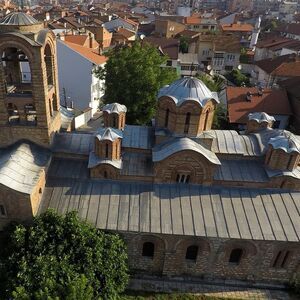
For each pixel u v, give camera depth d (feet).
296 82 209.05
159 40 311.88
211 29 500.74
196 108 97.60
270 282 102.47
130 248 96.32
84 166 106.32
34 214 91.45
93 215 93.86
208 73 289.94
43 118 98.17
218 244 93.81
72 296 67.92
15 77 103.35
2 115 97.09
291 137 106.42
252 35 423.23
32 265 79.10
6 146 101.81
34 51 87.56
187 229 92.07
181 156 97.96
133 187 102.12
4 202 89.25
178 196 100.78
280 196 103.45
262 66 282.97
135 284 99.09
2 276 80.18
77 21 388.78
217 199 100.89
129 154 106.63
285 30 487.20
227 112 191.21
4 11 387.14
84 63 207.72
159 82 176.86
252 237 91.35
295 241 90.99
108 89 179.73
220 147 108.47
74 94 219.00
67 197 97.76
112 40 341.62
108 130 99.30
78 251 83.46
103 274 83.10
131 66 173.06
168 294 96.89
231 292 99.25
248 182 103.50
